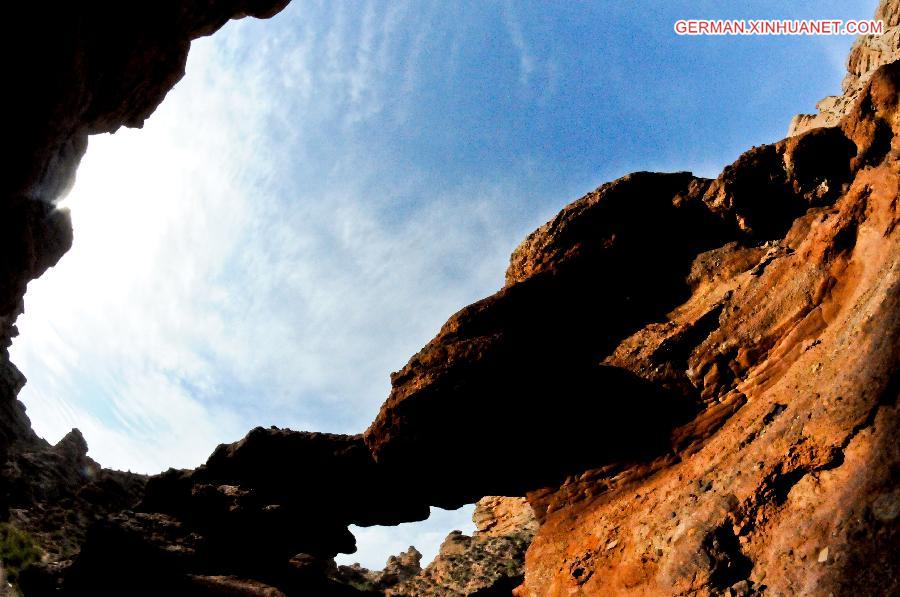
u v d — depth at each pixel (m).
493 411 17.05
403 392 17.72
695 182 18.98
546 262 18.83
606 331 17.72
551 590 13.89
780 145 17.91
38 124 9.45
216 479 22.14
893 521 7.98
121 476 35.84
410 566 43.00
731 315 15.43
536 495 16.98
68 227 13.39
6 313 12.21
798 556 8.98
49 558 23.08
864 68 39.94
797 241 15.80
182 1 11.88
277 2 14.57
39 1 8.09
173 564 18.02
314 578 19.83
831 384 10.61
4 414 36.25
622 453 15.67
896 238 11.52
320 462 21.84
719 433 13.80
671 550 11.03
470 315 17.97
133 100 13.57
